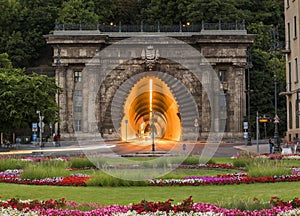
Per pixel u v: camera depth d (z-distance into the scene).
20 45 165.38
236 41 118.44
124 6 176.25
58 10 174.00
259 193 29.28
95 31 118.25
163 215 20.70
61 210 22.03
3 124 86.31
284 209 20.81
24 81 86.69
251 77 132.50
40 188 32.75
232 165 48.03
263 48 161.38
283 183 34.50
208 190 31.14
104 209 22.27
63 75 117.50
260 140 115.44
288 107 80.38
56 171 38.62
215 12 150.25
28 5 178.75
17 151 76.62
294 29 76.75
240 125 119.06
